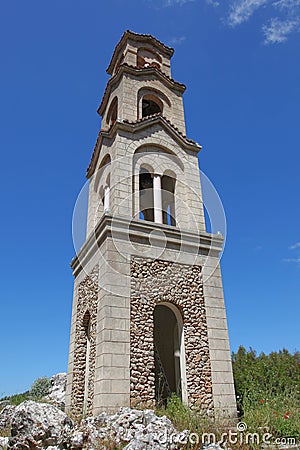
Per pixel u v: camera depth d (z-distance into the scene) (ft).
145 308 45.52
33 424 27.22
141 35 72.33
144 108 69.56
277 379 53.98
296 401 41.83
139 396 40.60
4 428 39.96
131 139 57.72
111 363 40.63
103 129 67.62
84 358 50.78
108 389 39.29
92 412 40.91
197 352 46.47
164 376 53.01
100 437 28.53
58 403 63.46
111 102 67.51
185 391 43.80
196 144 63.21
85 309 51.98
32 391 74.13
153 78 67.46
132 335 43.27
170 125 61.98
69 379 53.06
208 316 49.42
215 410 42.91
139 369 41.91
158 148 60.03
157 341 56.95
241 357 77.05
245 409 41.34
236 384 53.26
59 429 27.89
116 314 43.39
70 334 56.80
